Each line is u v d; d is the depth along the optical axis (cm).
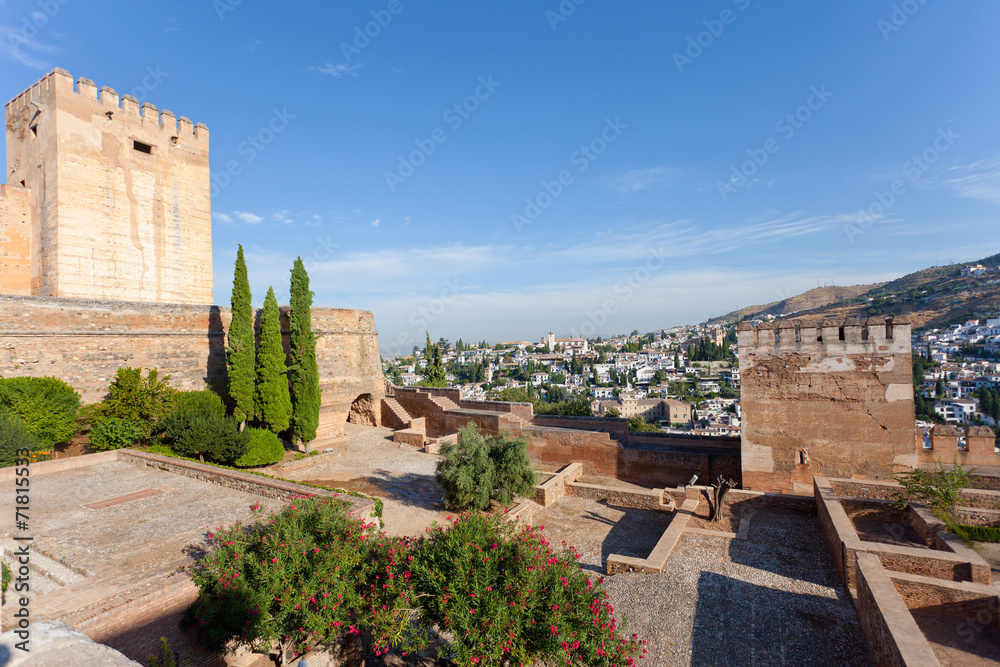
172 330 2634
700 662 977
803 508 1755
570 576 883
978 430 1831
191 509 1446
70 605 902
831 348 1869
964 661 877
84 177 2775
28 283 2873
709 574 1323
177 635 945
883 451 1803
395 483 2244
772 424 1953
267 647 900
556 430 2608
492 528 952
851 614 1088
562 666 766
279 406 2520
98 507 1466
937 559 1112
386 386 3709
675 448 2398
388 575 914
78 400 2095
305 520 1027
